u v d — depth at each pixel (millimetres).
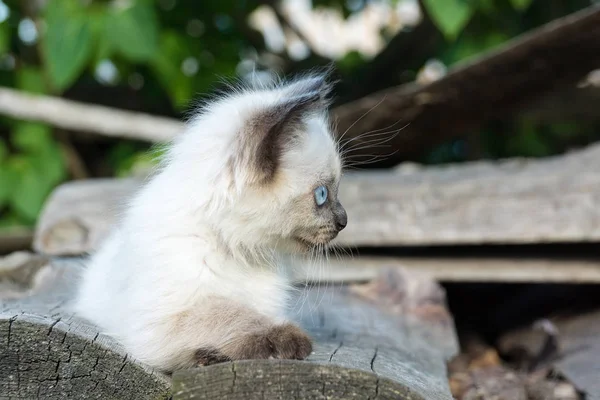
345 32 2988
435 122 1698
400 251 1513
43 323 1064
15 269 1376
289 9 2863
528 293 1554
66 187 1585
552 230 1413
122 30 1844
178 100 2053
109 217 1481
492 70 1509
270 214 1141
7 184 1973
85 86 2291
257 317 1109
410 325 1331
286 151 1147
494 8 1954
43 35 1945
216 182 1125
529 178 1438
